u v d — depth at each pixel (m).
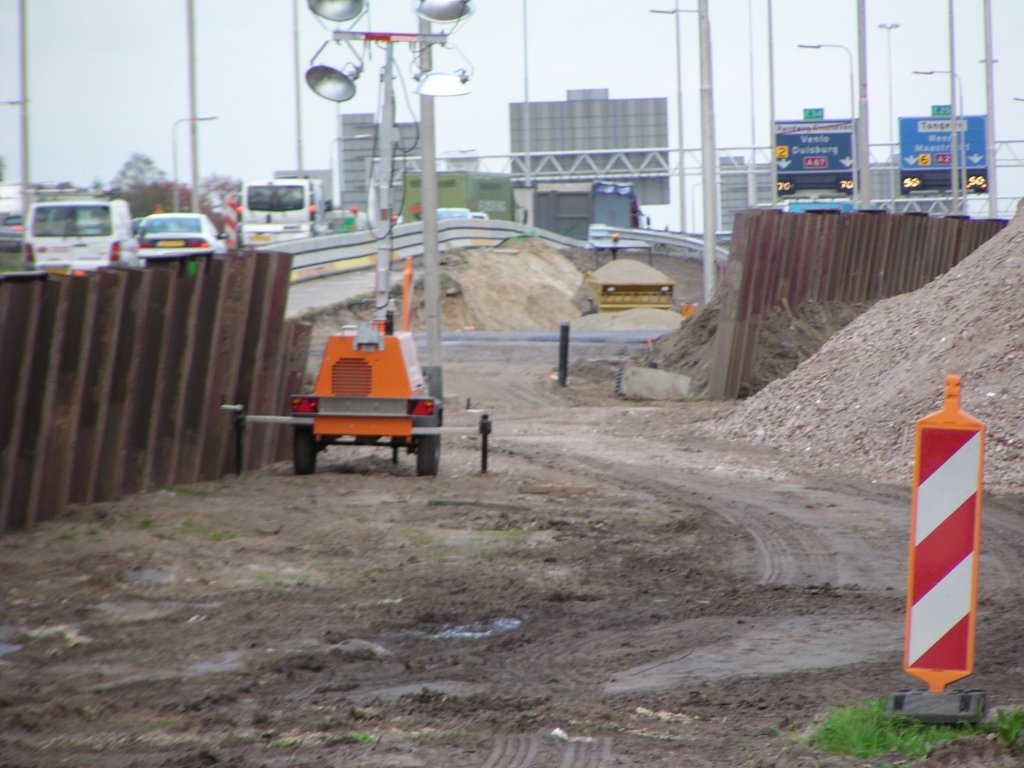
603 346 135.12
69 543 39.47
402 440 57.97
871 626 31.03
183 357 51.75
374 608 32.56
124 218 128.88
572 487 55.62
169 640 29.05
